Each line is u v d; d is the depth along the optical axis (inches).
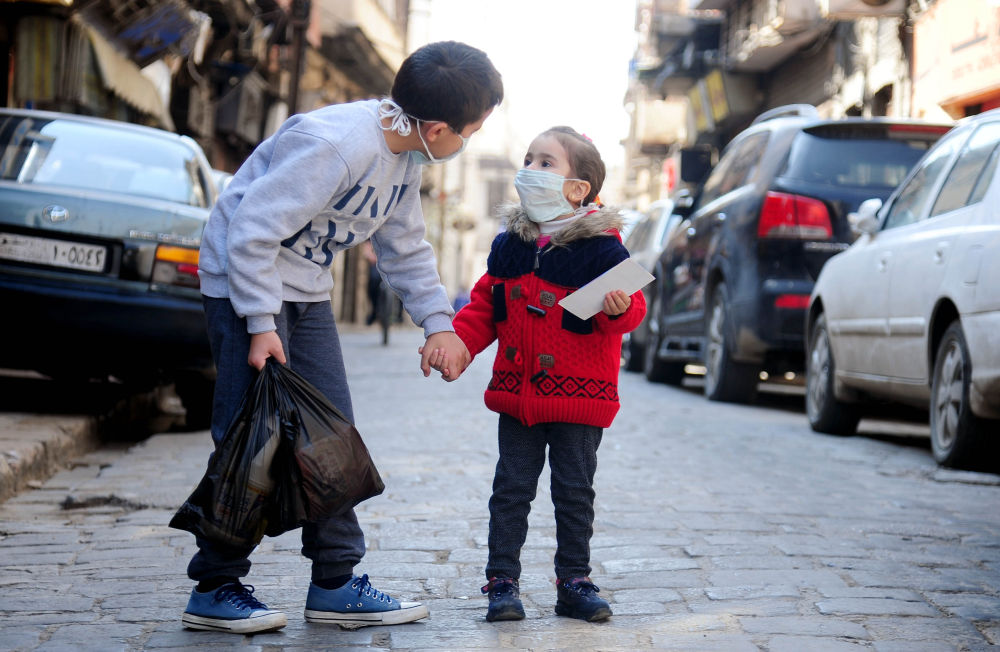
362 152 116.4
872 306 274.5
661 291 482.9
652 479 219.6
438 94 116.0
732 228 367.9
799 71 914.1
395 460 243.0
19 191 256.2
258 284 114.8
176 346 259.3
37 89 553.9
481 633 118.9
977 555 158.6
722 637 117.4
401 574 145.2
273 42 838.5
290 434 114.1
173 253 258.5
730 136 1127.0
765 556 154.7
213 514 112.3
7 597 132.6
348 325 1341.0
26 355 261.0
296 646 114.1
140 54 641.6
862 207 292.0
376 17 1322.6
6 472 198.5
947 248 239.0
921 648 114.6
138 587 137.6
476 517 180.9
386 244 129.3
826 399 301.0
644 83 1288.1
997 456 231.9
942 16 546.3
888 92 701.9
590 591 125.0
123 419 310.8
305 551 123.4
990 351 216.1
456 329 129.9
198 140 831.7
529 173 125.2
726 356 380.8
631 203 1909.4
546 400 123.2
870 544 163.9
